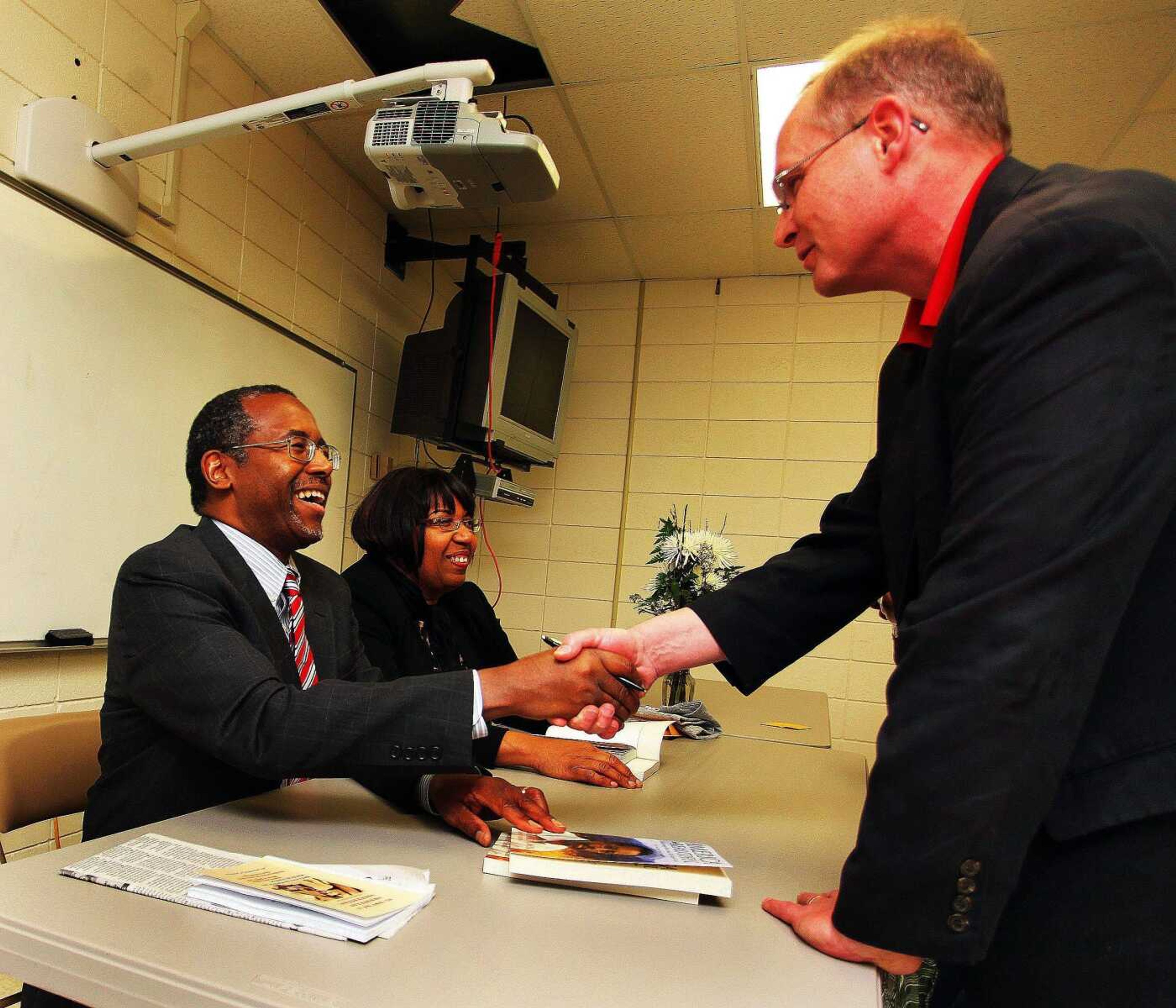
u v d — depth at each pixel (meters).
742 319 4.21
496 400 3.37
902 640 0.65
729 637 1.06
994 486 0.61
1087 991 0.61
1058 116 2.75
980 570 0.60
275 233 2.95
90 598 2.16
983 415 0.63
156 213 2.35
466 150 1.70
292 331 3.07
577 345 4.40
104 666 2.22
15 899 0.68
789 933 0.73
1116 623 0.58
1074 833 0.62
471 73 1.72
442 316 4.31
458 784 1.03
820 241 0.89
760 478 4.10
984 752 0.57
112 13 2.18
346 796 1.10
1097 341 0.58
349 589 1.52
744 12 2.33
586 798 1.19
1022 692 0.57
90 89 2.12
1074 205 0.62
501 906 0.74
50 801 1.33
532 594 4.32
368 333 3.61
